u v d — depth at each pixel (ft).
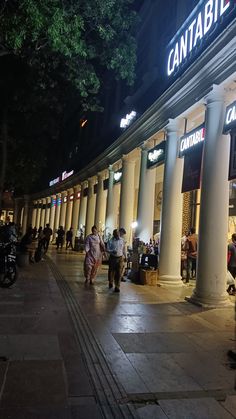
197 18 33.71
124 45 34.76
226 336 21.49
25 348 18.04
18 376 14.76
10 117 55.57
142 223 49.34
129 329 22.24
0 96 50.01
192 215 54.70
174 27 50.06
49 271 49.32
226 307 28.94
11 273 34.68
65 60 36.50
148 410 12.59
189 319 25.34
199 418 12.15
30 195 201.57
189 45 35.19
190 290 36.91
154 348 18.97
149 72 56.03
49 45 32.12
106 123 89.40
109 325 22.88
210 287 29.48
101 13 31.19
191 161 35.45
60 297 31.12
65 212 127.13
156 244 46.73
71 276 45.27
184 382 14.93
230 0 28.09
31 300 29.30
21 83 47.47
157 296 33.35
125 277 44.24
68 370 15.60
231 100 31.22
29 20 25.27
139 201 49.93
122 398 13.37
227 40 27.37
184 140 38.06
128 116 57.93
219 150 30.22
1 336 19.76
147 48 62.54
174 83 36.32
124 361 16.96
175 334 21.62
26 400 12.81
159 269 39.86
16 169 72.79
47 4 25.71
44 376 14.87
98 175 82.17
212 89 30.40
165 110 41.32
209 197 30.27
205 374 15.81
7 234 38.65
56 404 12.66
